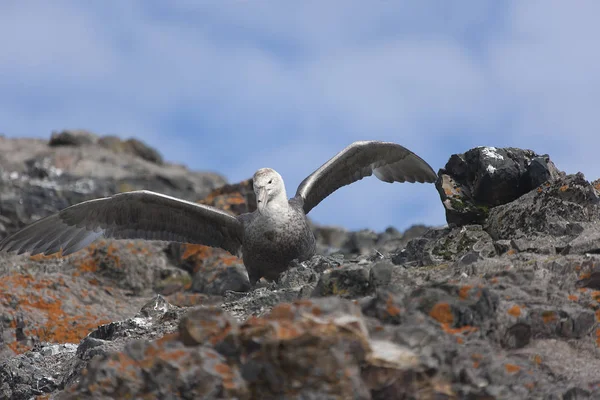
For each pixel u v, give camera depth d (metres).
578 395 9.99
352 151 17.27
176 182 34.56
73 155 36.31
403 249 15.77
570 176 14.38
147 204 16.86
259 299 13.24
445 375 9.79
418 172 18.03
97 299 19.86
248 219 16.48
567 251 12.97
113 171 34.91
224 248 16.98
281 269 15.90
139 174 35.12
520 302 11.53
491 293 11.06
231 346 9.81
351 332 9.45
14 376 14.58
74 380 13.41
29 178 32.66
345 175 17.67
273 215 15.56
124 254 21.66
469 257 13.29
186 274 21.67
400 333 9.92
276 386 9.38
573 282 12.06
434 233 15.49
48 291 19.17
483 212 15.27
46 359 15.20
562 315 11.28
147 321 14.44
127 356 10.09
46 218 16.77
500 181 15.16
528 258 12.88
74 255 21.77
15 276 19.47
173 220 17.05
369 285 12.34
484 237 14.66
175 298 19.86
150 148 39.84
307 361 9.29
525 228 14.20
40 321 18.09
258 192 15.61
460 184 15.83
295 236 15.66
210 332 10.09
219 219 16.69
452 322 10.88
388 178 18.16
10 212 27.06
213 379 9.59
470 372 9.86
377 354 9.61
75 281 20.09
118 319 18.86
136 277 21.33
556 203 14.06
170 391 9.70
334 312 9.69
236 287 20.44
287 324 9.47
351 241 25.70
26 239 16.97
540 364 10.67
